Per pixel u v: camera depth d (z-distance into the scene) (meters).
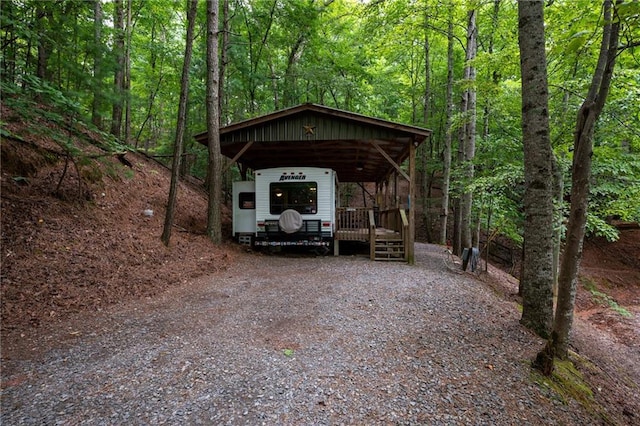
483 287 6.87
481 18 11.11
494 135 10.11
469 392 2.70
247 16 14.91
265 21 14.98
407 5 10.16
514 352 3.54
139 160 11.36
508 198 9.77
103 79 6.93
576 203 3.39
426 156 18.75
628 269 12.83
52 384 2.56
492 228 11.67
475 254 8.06
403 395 2.58
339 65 17.45
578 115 3.34
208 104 8.73
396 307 4.79
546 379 3.08
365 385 2.69
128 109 12.61
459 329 4.07
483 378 2.95
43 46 5.90
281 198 9.56
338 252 9.88
